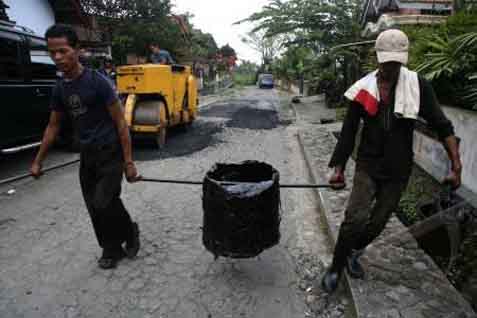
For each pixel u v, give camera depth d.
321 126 10.78
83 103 2.84
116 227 3.19
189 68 9.99
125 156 3.04
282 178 6.04
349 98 2.54
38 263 3.39
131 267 3.33
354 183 2.68
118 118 2.95
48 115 6.82
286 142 8.92
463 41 4.92
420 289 2.78
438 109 2.43
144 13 15.43
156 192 5.24
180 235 3.95
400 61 2.30
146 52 15.72
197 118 12.93
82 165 3.05
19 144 6.34
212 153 7.67
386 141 2.50
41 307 2.80
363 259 3.19
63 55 2.70
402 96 2.38
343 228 2.65
